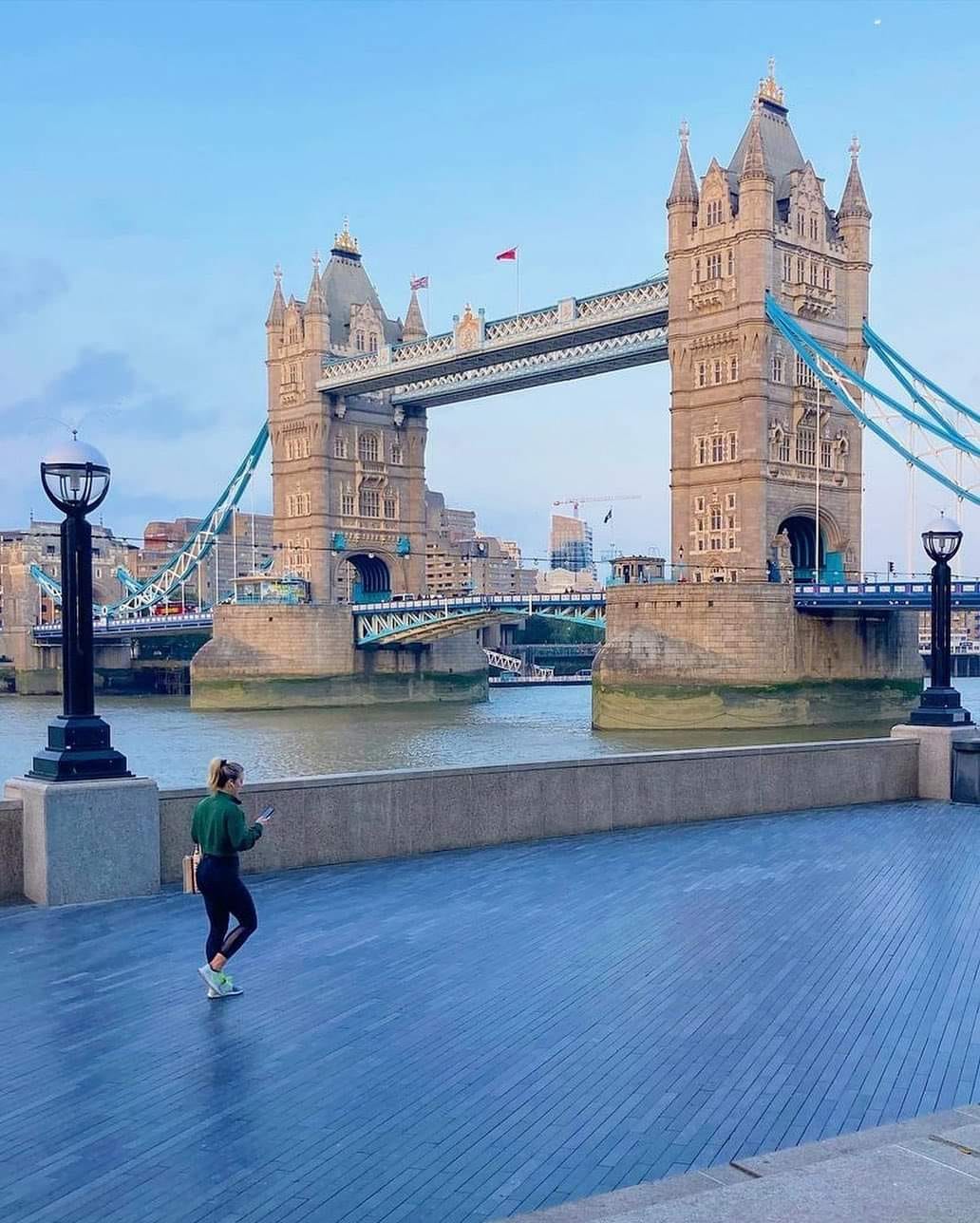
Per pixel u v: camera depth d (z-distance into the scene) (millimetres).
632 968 12219
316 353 133875
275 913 14562
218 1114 8602
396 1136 8219
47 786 14938
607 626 93875
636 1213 6223
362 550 138375
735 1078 9234
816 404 96000
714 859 17875
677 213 96938
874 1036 10172
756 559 91625
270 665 127188
